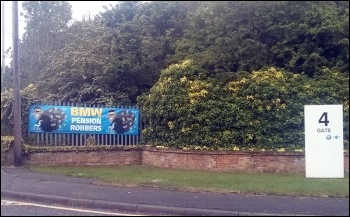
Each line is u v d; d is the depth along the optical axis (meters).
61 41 23.86
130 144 16.94
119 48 20.28
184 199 10.60
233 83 15.75
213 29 18.41
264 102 15.30
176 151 15.55
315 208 9.83
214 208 9.74
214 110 15.38
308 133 11.68
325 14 16.89
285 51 16.88
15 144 15.16
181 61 17.88
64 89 19.33
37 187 11.73
